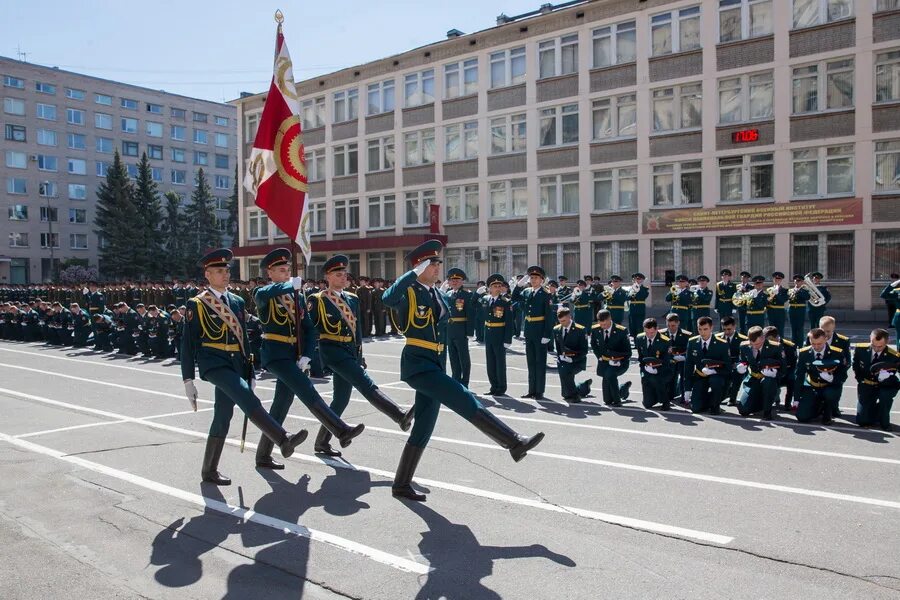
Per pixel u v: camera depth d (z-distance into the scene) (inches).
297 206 299.4
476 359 663.8
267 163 302.5
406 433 346.0
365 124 1450.5
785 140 1002.1
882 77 948.0
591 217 1159.6
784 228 1005.2
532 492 249.0
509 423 368.2
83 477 272.5
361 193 1461.6
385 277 1428.4
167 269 2391.7
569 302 792.9
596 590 171.8
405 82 1391.5
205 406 427.8
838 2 968.9
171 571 187.3
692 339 404.8
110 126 2704.2
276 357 276.4
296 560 192.9
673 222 1085.1
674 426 357.7
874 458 290.4
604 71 1141.1
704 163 1060.5
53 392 482.9
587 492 247.9
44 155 2536.9
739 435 335.6
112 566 191.0
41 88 2529.5
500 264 1270.9
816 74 986.1
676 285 779.4
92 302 834.8
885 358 343.0
